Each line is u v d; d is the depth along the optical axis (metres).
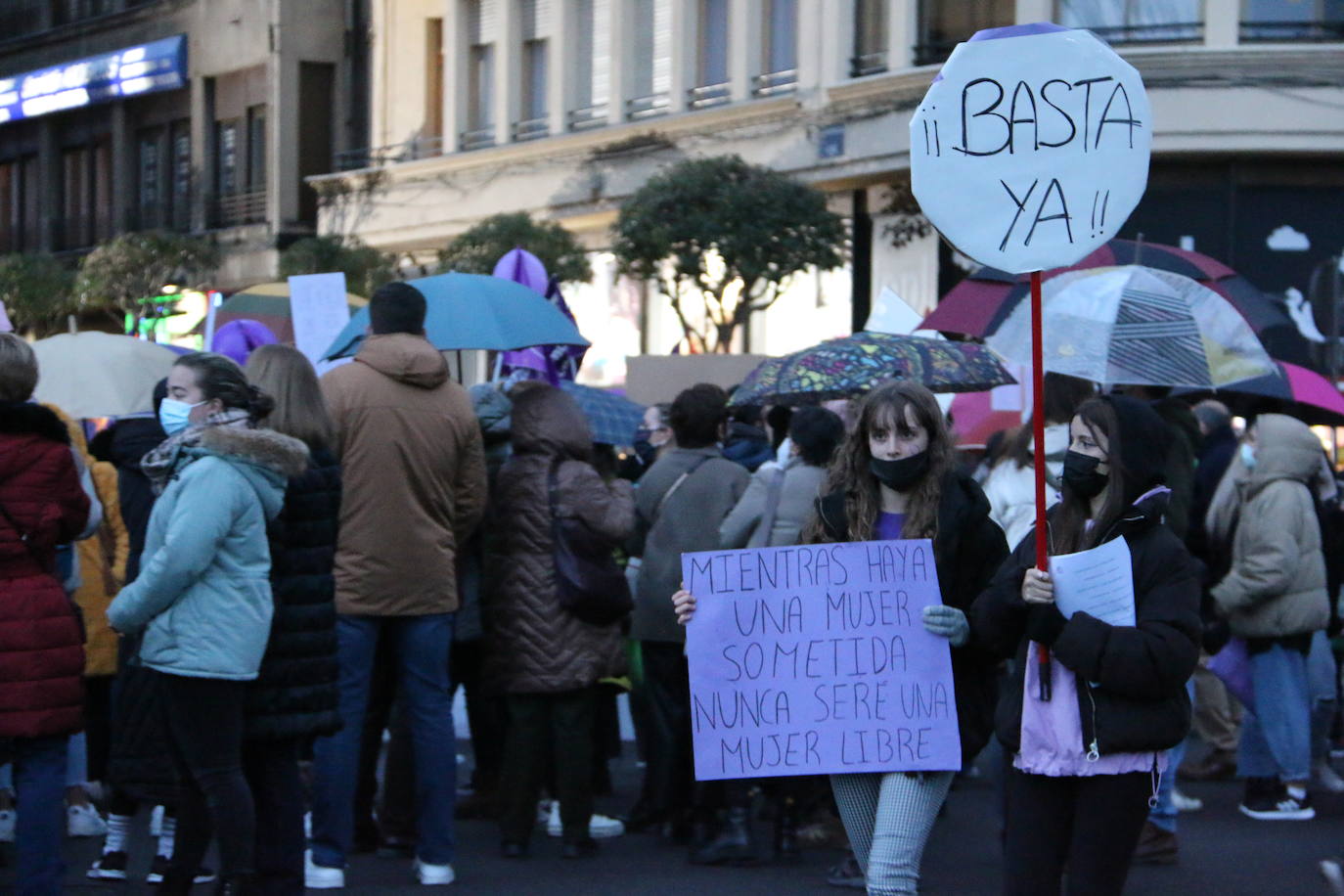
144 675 8.73
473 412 9.23
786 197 29.66
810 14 32.41
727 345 30.12
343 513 8.88
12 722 7.40
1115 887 5.91
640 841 10.62
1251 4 28.30
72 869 9.70
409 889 9.12
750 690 6.78
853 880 9.24
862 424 6.86
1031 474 9.62
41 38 57.22
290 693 7.60
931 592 6.69
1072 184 6.05
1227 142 27.95
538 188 38.34
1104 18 28.92
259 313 16.53
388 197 42.44
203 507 7.19
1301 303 28.70
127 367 11.59
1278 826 11.25
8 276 47.56
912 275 31.36
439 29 43.19
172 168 52.75
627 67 37.16
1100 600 5.90
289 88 47.47
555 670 9.71
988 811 11.83
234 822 7.36
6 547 7.48
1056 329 9.62
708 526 10.16
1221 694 13.03
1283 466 11.07
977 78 6.11
